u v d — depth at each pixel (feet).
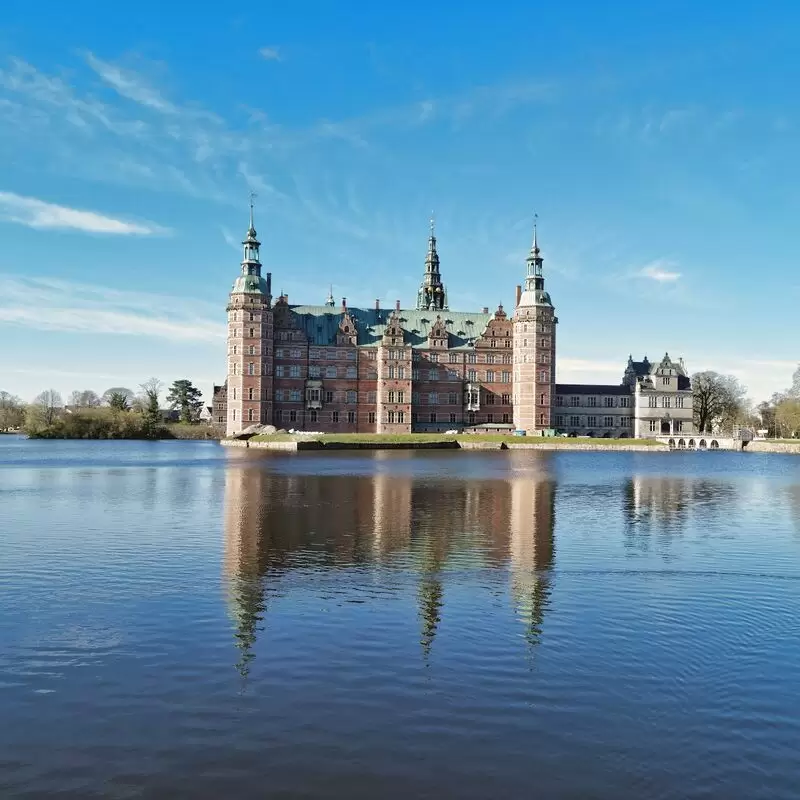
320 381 506.07
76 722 48.65
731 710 51.21
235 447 428.56
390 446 404.16
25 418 609.01
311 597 77.20
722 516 138.21
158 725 48.29
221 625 67.67
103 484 191.62
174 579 84.48
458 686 54.54
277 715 49.73
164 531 116.16
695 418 603.67
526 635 65.77
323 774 42.91
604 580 85.71
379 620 69.51
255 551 100.42
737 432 577.84
